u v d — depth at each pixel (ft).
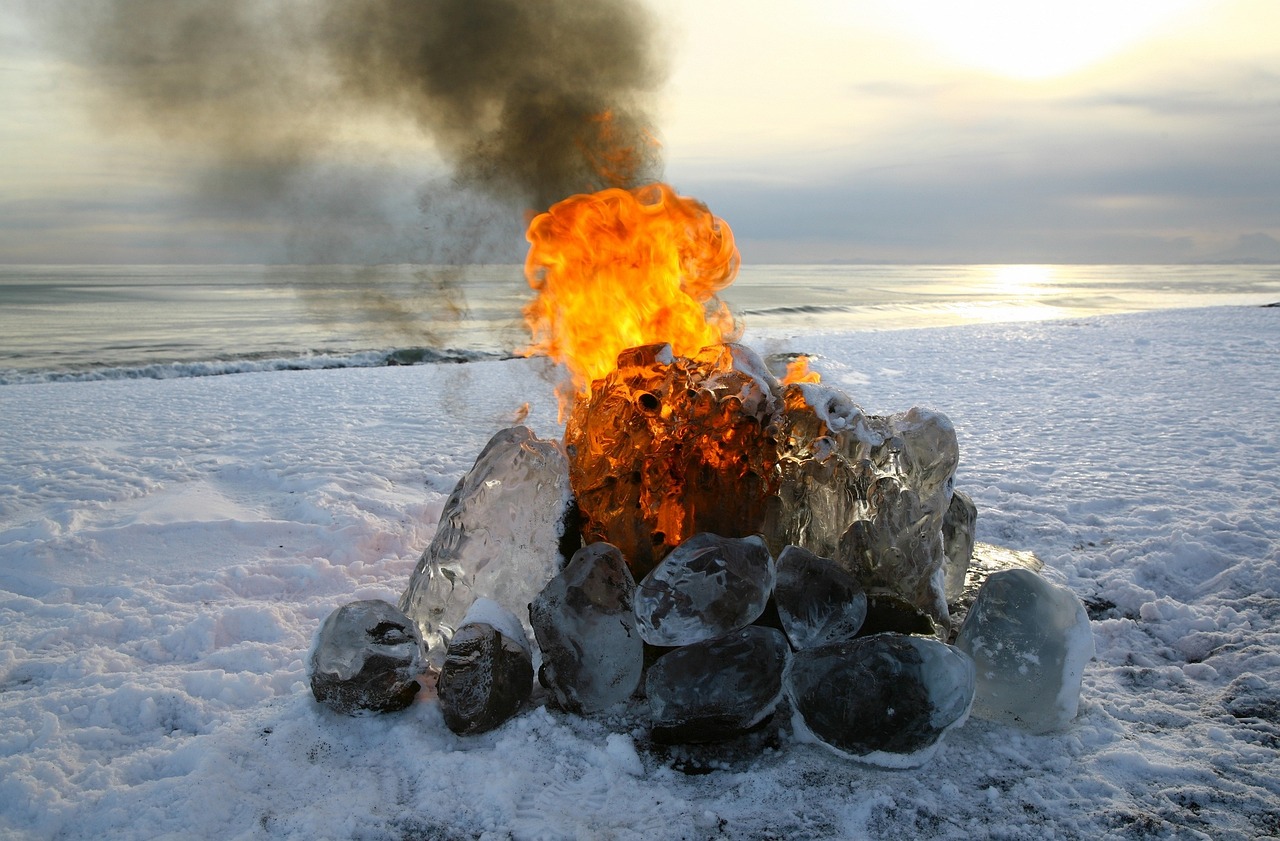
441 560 10.29
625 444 10.24
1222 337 55.42
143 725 9.32
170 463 23.18
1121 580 13.56
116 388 41.68
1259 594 12.83
